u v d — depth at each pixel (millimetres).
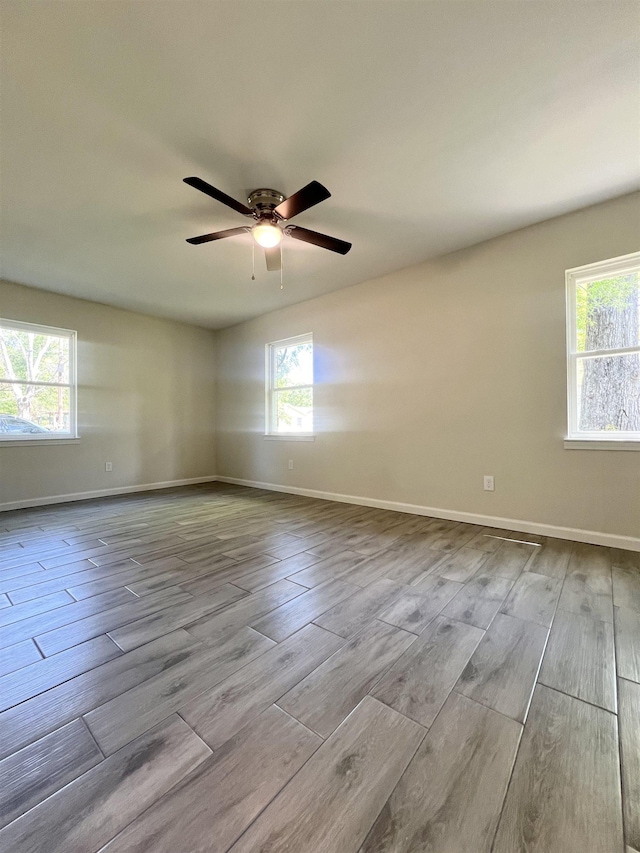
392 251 3361
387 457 3930
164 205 2572
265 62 1573
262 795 945
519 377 3064
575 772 1009
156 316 5336
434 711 1226
